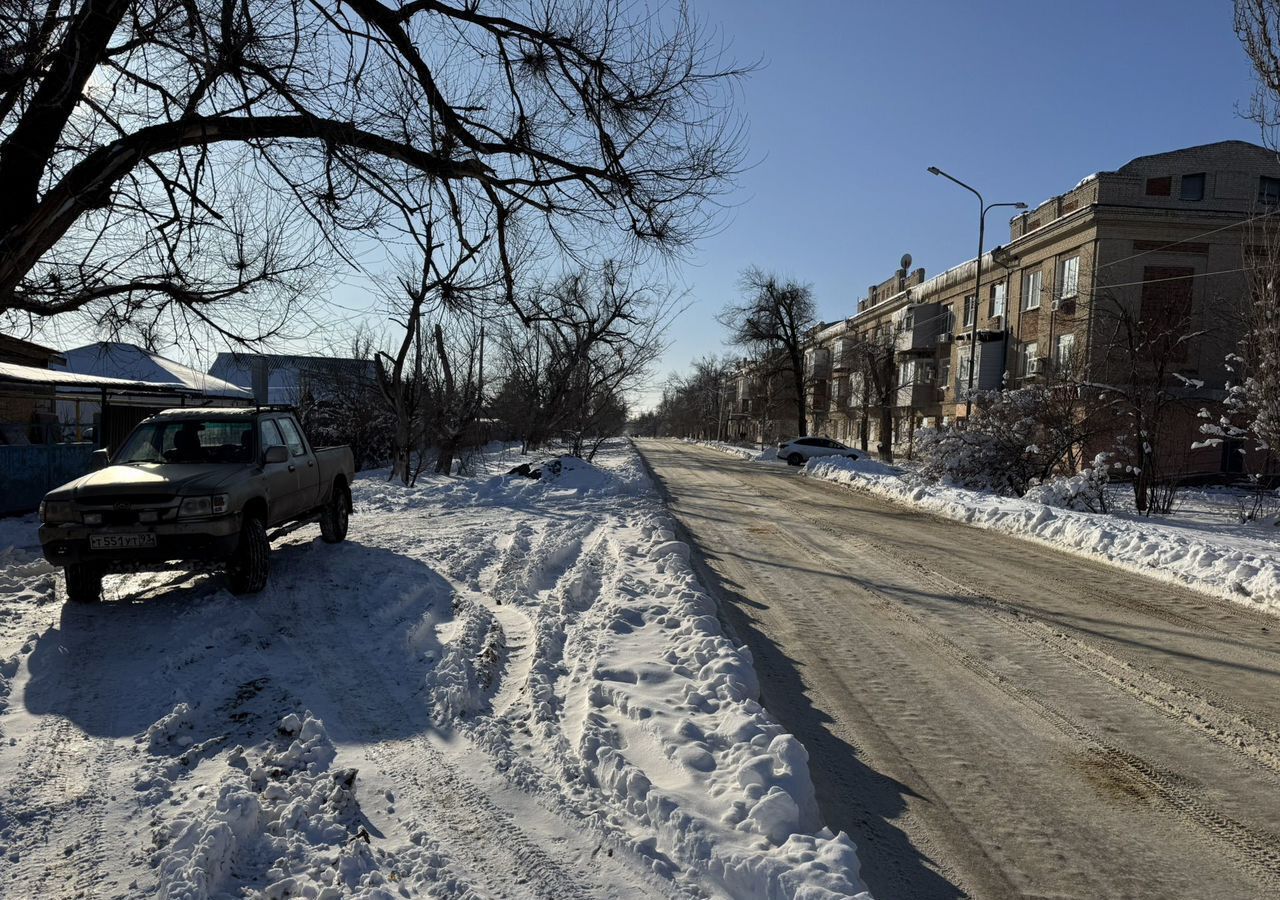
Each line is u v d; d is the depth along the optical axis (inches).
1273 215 601.9
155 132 227.0
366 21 243.8
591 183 275.4
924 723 188.2
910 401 1691.7
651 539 421.1
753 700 191.3
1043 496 665.6
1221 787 156.8
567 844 124.9
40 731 166.1
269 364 373.7
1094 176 1104.2
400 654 219.6
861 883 114.5
